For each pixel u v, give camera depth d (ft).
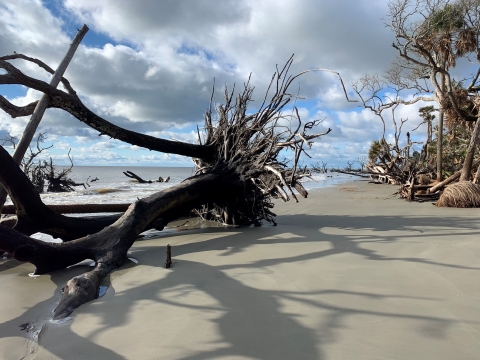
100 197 44.96
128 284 11.29
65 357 6.94
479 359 6.47
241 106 24.64
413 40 47.01
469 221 21.97
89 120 19.61
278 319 8.34
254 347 7.11
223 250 15.60
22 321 8.81
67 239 17.38
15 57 19.48
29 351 7.24
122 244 14.33
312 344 7.15
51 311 9.45
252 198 21.56
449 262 12.55
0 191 15.52
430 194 38.68
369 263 12.68
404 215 25.75
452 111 48.98
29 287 11.57
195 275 11.98
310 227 21.01
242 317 8.51
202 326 8.10
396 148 76.64
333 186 67.92
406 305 8.93
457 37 51.55
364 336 7.43
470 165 36.94
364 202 36.81
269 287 10.50
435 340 7.19
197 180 21.21
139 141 22.07
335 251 14.57
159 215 19.02
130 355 6.94
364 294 9.72
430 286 10.22
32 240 12.51
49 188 73.46
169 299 9.83
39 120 17.53
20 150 16.58
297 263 12.95
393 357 6.61
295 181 19.62
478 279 10.73
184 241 18.30
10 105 18.92
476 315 8.27
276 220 24.77
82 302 9.64
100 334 7.84
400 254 13.82
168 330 7.95
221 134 25.41
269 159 21.08
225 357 6.77
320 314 8.54
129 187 68.80
